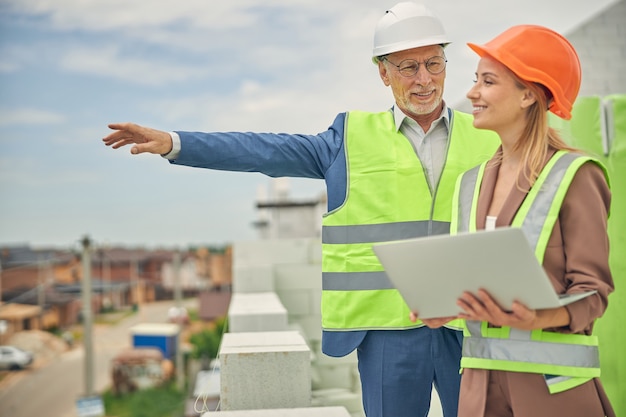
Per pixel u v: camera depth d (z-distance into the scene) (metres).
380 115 3.68
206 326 69.38
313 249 9.34
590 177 2.52
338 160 3.60
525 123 2.65
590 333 2.57
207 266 112.69
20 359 77.12
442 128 3.62
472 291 2.41
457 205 2.81
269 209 28.70
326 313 3.59
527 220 2.55
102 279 106.19
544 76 2.57
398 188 3.53
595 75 7.69
